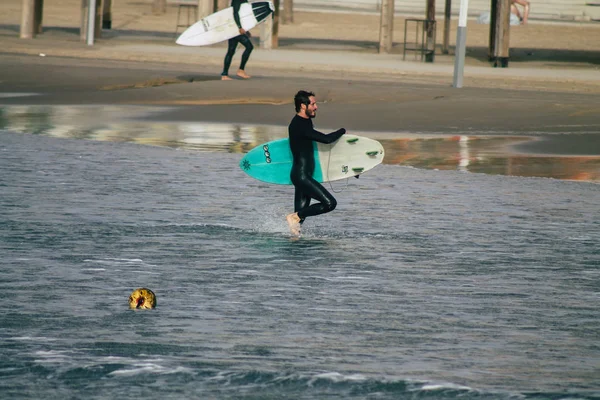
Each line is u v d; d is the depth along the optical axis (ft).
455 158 213.66
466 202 164.14
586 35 655.35
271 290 103.60
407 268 116.37
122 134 237.25
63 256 117.91
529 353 81.61
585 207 162.81
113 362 76.43
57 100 297.94
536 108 293.84
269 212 150.71
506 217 152.25
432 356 80.12
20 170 181.57
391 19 474.08
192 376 73.46
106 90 321.52
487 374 75.31
